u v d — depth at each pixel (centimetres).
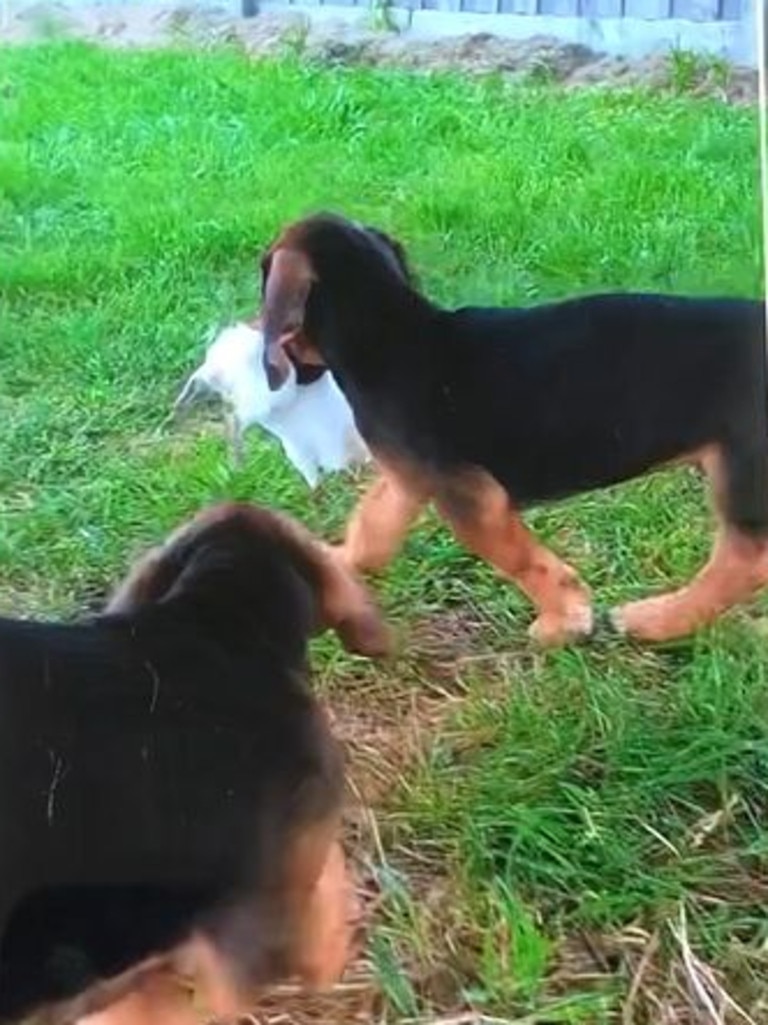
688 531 186
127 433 212
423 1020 127
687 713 158
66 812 109
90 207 295
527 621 175
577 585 173
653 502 191
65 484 200
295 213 278
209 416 205
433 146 328
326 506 186
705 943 133
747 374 164
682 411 166
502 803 147
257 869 115
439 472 168
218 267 263
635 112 349
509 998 128
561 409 166
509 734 156
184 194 299
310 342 169
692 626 170
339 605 129
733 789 149
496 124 340
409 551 178
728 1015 128
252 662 118
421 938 133
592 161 312
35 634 114
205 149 326
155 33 413
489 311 170
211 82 366
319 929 120
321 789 119
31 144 329
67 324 242
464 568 180
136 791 111
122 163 320
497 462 167
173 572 122
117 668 113
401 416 167
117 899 110
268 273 167
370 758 153
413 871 141
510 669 168
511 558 170
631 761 152
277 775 116
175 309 246
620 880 140
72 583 180
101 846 110
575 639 171
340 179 305
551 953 133
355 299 166
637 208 283
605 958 133
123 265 262
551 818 145
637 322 165
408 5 410
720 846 144
